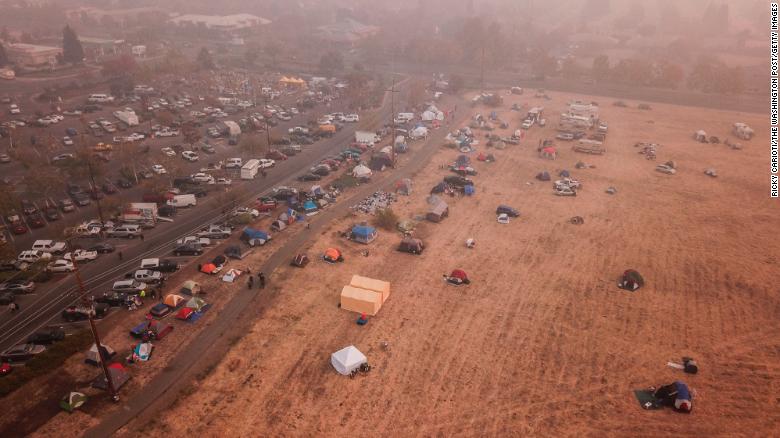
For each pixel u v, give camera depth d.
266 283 63.34
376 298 57.59
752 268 69.31
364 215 83.44
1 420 42.84
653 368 50.56
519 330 55.91
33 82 169.88
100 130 123.19
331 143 120.94
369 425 43.28
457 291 63.03
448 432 42.75
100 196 87.81
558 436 42.59
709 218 84.56
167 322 55.62
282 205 86.19
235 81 177.50
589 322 57.53
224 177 96.44
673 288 64.62
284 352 51.72
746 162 110.62
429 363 50.69
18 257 66.75
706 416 44.72
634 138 127.44
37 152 107.00
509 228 80.19
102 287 61.91
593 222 82.69
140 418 43.44
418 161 109.25
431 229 79.31
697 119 144.75
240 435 41.97
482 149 118.06
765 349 53.59
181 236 75.19
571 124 135.12
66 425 42.56
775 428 43.50
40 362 48.50
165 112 131.00
